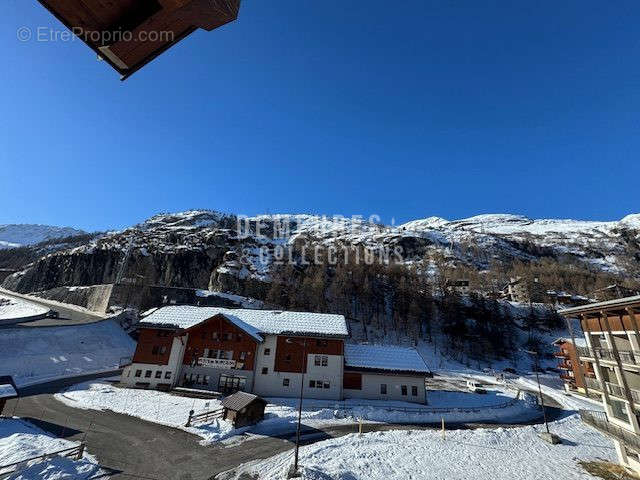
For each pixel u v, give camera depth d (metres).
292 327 52.84
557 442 34.88
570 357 66.31
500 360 94.56
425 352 93.25
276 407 40.78
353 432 34.41
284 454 27.92
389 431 34.53
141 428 32.56
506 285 140.25
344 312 108.50
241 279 119.94
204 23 3.63
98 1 3.30
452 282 132.75
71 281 124.19
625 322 28.14
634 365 26.72
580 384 61.97
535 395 57.41
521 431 37.59
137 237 148.38
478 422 41.53
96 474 23.20
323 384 48.22
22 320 75.81
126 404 39.81
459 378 72.81
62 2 3.29
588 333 32.75
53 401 40.03
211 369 49.06
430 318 109.12
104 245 135.75
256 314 57.44
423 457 28.98
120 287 102.94
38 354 60.28
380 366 50.72
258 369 49.31
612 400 29.45
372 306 112.81
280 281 119.69
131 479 22.97
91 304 104.75
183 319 53.88
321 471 24.20
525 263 184.62
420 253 183.62
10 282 138.50
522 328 110.69
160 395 44.28
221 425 34.16
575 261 197.50
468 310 112.19
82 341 69.88
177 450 28.11
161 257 129.62
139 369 49.50
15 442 26.03
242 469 25.19
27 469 21.83
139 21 3.46
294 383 48.41
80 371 59.28
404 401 48.50
